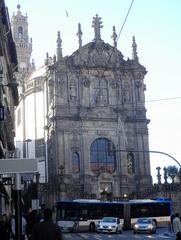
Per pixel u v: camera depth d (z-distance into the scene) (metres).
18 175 17.98
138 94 106.94
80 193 96.75
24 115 115.81
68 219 64.31
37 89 111.31
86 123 101.56
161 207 72.25
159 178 99.75
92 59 105.62
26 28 175.25
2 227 23.77
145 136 105.19
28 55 173.38
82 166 99.31
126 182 101.19
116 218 62.66
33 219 29.00
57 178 96.50
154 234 57.88
